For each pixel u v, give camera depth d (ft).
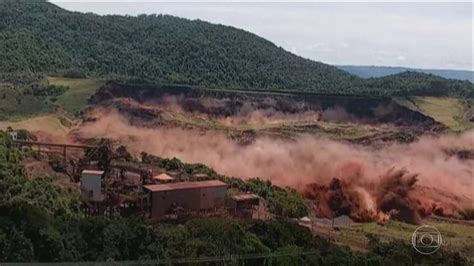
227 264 225.97
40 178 320.29
